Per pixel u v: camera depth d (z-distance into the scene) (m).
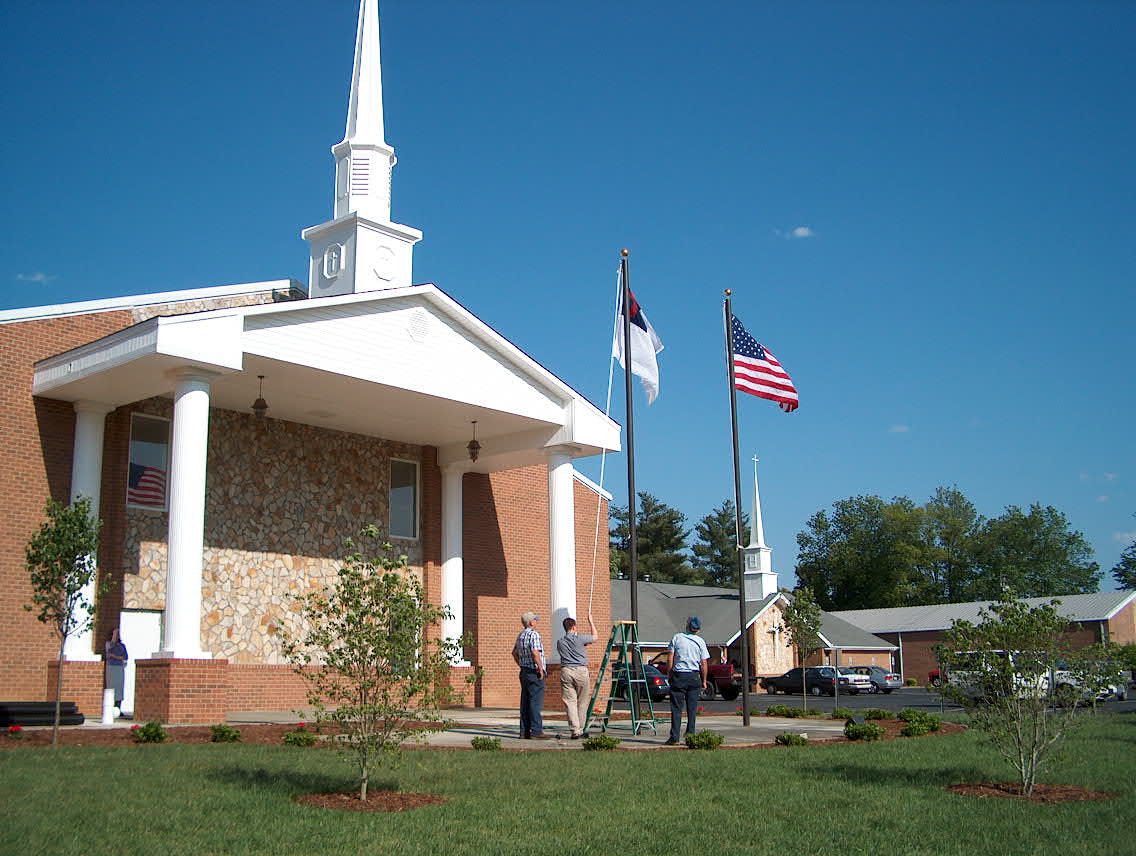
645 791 11.27
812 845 8.62
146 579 22.88
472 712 25.56
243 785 11.08
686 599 62.91
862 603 98.31
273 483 25.92
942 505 103.25
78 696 20.48
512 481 31.98
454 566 29.27
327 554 26.80
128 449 22.75
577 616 33.09
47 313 21.84
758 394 23.34
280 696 24.94
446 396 23.80
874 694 53.56
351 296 21.73
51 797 10.21
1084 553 99.62
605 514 34.75
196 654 18.67
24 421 21.23
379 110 26.33
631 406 23.66
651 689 40.72
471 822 9.39
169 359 18.95
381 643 10.25
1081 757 15.15
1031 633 11.79
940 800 10.98
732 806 10.41
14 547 20.70
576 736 16.89
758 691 55.50
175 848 8.10
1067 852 8.44
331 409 25.06
